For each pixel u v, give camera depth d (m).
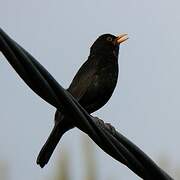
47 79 10.18
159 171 11.07
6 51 9.59
